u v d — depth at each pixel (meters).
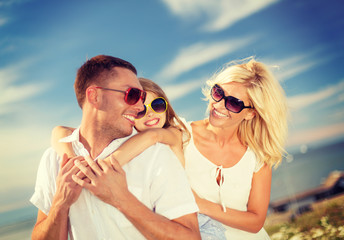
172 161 1.83
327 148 41.34
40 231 1.83
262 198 2.94
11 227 26.88
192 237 1.65
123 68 1.90
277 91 2.97
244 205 3.00
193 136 3.02
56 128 2.33
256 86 2.84
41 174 2.01
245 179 2.93
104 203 1.74
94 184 1.68
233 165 2.94
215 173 2.91
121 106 1.83
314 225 6.15
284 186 24.25
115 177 1.70
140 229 1.66
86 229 1.76
